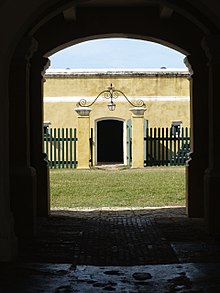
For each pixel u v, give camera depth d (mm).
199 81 10859
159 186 16328
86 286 6000
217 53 8836
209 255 7520
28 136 8977
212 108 9008
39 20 8742
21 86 8805
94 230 9602
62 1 8641
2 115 7047
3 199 7070
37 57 10750
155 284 6070
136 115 23391
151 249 7996
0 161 7035
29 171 8836
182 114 25016
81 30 10680
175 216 11148
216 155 9016
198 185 10906
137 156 23375
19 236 8844
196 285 6004
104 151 27297
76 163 23719
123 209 12383
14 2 6910
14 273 6535
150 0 9023
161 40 10789
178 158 24172
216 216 8969
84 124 23000
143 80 24828
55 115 24859
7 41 6941
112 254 7711
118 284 6090
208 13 7223
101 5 10453
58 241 8609
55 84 24844
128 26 10648
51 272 6605
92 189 15805
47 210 11102
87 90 24781
